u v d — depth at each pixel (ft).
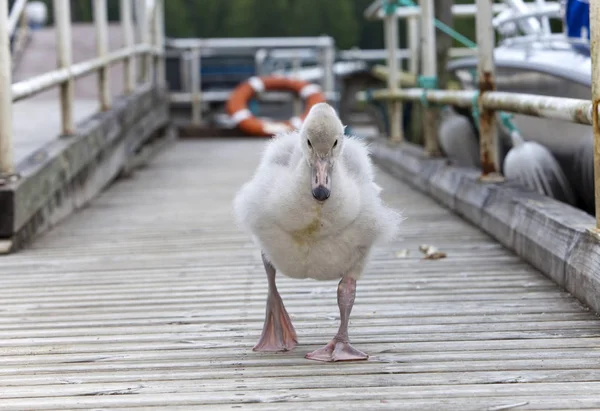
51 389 13.96
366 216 14.48
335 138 13.85
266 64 90.58
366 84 61.31
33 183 27.63
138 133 48.08
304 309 18.66
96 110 45.96
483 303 18.75
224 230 28.84
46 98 53.47
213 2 115.34
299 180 14.06
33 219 27.96
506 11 35.83
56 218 30.71
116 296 20.29
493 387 13.58
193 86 77.10
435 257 23.49
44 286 21.49
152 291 20.70
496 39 46.11
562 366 14.48
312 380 14.14
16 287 21.43
